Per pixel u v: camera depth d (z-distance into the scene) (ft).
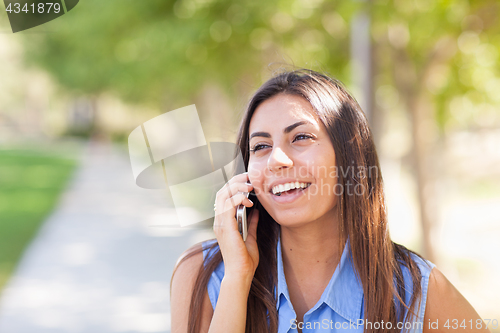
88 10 28.68
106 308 17.01
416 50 20.21
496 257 25.67
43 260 24.14
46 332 14.97
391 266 5.61
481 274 22.81
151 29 25.80
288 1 22.35
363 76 17.42
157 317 16.02
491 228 32.12
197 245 6.15
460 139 45.96
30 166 85.25
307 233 5.68
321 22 23.31
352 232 5.55
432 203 21.49
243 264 5.49
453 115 24.14
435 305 5.65
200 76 28.17
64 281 20.43
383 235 5.66
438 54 19.79
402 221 31.09
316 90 5.58
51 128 164.25
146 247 25.31
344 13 18.58
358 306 5.55
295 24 23.91
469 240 29.63
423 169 21.25
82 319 16.06
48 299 18.16
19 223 35.29
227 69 26.35
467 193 43.78
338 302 5.53
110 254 24.77
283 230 5.86
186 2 25.40
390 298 5.48
